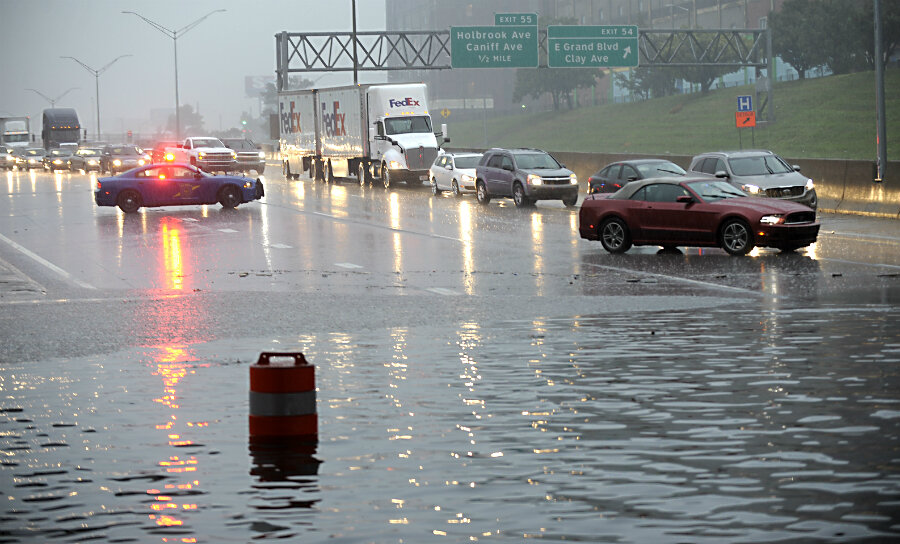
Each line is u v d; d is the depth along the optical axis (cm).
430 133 11825
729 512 1559
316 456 1912
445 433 2061
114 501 1669
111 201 8844
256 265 5291
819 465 1800
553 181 8869
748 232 5253
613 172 7900
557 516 1555
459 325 3450
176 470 1838
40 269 5253
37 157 19500
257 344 3153
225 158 14875
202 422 2198
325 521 1552
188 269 5169
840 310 3600
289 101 14112
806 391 2373
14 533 1521
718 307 3738
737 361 2741
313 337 3262
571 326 3388
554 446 1952
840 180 8006
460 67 15562
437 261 5353
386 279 4700
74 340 3259
